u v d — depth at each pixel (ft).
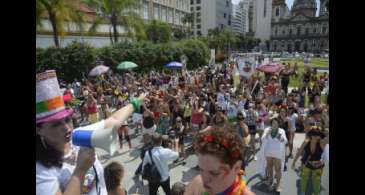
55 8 78.28
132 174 25.48
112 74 84.64
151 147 17.48
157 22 183.32
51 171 5.66
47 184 5.47
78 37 107.96
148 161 17.38
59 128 5.75
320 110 26.35
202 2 419.95
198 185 6.31
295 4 414.41
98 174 7.32
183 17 286.66
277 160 21.54
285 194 21.83
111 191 11.99
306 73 70.23
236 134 5.33
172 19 282.36
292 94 44.01
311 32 380.17
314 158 18.15
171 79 69.46
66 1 84.07
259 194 21.85
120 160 28.66
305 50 387.34
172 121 34.60
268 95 45.29
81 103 42.37
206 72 78.43
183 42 142.10
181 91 43.09
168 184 17.67
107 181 11.94
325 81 58.23
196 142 5.40
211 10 416.26
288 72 65.16
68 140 6.10
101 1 107.76
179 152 28.86
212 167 5.05
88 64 80.18
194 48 139.64
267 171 22.72
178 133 29.04
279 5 400.47
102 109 39.91
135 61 102.42
